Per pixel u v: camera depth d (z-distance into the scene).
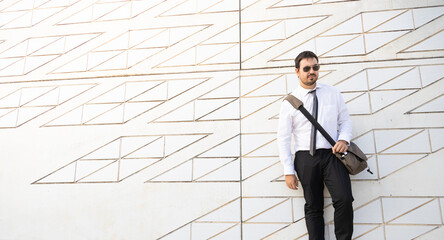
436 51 2.46
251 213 2.34
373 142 2.36
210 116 2.59
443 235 2.13
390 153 2.32
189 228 2.38
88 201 2.53
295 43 2.65
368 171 2.11
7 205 2.58
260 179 2.40
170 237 2.38
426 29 2.52
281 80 2.58
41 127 2.76
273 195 2.36
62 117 2.76
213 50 2.74
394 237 2.18
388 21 2.58
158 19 2.89
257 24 2.74
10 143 2.74
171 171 2.52
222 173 2.46
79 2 3.04
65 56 2.92
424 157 2.28
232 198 2.39
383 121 2.39
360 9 2.64
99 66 2.84
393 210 2.22
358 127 2.40
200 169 2.49
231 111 2.58
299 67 2.13
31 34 3.02
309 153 2.07
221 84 2.65
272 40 2.69
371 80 2.48
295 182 2.06
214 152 2.51
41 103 2.82
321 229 2.08
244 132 2.52
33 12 3.07
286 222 2.29
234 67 2.67
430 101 2.38
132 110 2.69
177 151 2.55
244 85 2.62
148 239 2.39
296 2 2.74
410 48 2.50
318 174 2.06
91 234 2.46
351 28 2.61
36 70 2.91
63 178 2.61
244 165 2.45
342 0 2.68
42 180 2.62
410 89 2.42
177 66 2.75
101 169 2.59
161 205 2.45
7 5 3.10
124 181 2.54
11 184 2.63
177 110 2.65
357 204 2.27
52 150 2.68
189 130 2.59
